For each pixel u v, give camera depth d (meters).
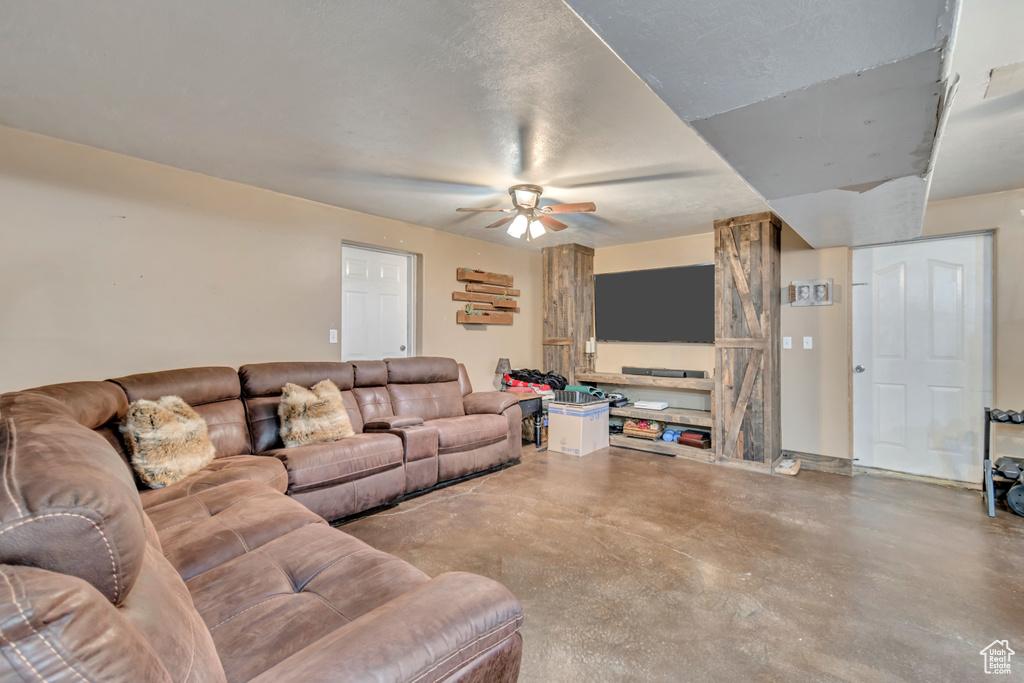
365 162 2.84
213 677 0.73
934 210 3.55
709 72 1.23
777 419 4.09
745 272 4.06
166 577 0.92
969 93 1.97
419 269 4.58
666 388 5.08
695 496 3.27
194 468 2.33
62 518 0.58
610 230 4.62
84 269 2.65
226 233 3.22
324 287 3.78
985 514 2.94
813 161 1.84
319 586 1.32
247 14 1.53
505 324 5.41
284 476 2.51
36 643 0.50
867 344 3.99
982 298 3.49
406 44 1.69
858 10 0.96
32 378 2.48
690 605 1.95
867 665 1.60
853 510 3.01
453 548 2.45
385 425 3.34
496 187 3.29
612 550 2.43
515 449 4.07
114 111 2.21
